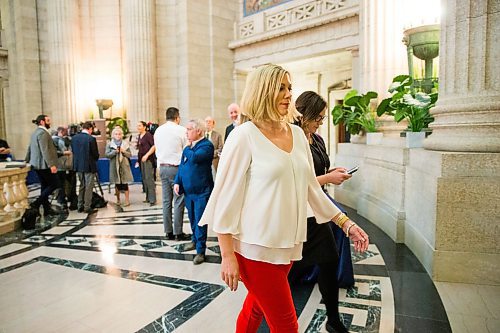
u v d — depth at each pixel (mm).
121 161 7293
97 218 6293
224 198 1511
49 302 2992
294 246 1611
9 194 5777
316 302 2840
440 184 3113
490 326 2416
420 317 2559
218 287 3238
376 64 6414
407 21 6141
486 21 3072
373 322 2504
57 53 12883
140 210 6957
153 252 4316
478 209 3045
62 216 6480
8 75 15242
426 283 3143
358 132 7051
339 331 2312
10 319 2711
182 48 12500
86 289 3244
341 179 2303
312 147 2555
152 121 12609
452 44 3322
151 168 7492
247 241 1499
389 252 4004
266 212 1479
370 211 5555
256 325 1792
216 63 12945
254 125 1568
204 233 3926
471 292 2938
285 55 11367
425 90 5016
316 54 10461
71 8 12992
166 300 2986
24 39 13938
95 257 4160
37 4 14195
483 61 3105
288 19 11461
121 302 2965
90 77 13805
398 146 4906
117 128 7309
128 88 12578
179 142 4793
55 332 2514
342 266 3053
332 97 12570
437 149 3428
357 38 9320
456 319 2520
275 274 1526
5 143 10602
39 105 14438
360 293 2973
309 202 1795
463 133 3188
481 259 3068
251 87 1564
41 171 6414
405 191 4371
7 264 3965
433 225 3248
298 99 2484
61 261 4031
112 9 13719
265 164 1491
